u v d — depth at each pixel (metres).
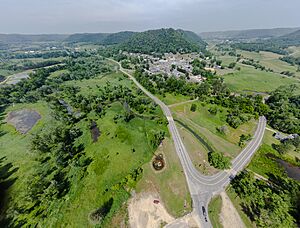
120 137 113.06
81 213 73.88
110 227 69.94
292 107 186.12
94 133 124.56
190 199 82.56
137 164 93.56
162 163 95.88
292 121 147.75
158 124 131.25
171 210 77.56
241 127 143.38
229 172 98.38
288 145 119.25
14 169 105.12
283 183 93.25
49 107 184.62
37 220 74.38
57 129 124.00
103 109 160.12
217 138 126.44
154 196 81.44
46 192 82.25
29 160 110.31
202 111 157.50
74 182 88.12
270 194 80.25
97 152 104.00
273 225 68.31
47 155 110.62
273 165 107.38
